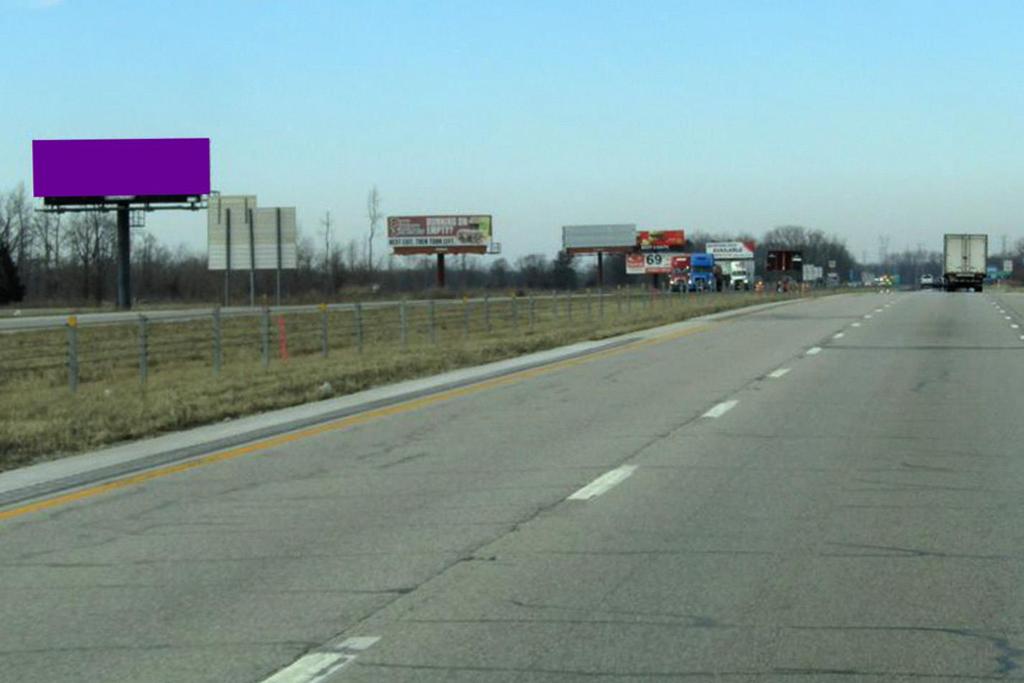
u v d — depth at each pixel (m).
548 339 33.97
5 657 5.98
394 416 16.56
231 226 59.66
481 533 8.73
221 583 7.42
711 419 15.38
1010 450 12.48
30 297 108.31
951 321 42.47
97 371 26.91
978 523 8.86
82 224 110.00
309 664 5.78
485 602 6.83
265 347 26.38
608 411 16.58
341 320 48.34
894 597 6.82
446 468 11.84
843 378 20.91
